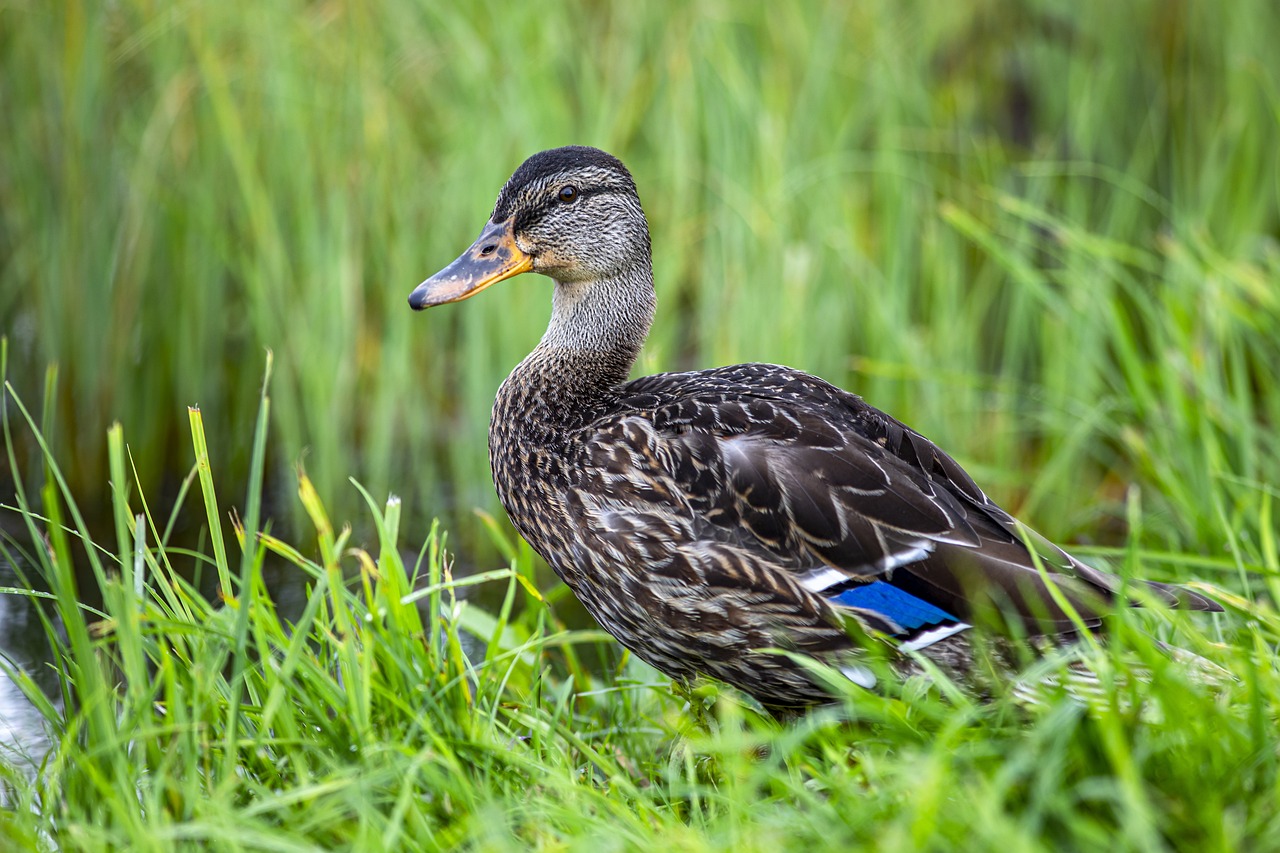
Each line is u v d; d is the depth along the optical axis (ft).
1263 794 15.66
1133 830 14.12
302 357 34.01
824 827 15.61
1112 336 32.53
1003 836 14.11
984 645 18.93
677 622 20.49
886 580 19.93
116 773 16.31
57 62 34.42
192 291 35.17
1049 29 38.24
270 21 34.53
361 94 34.40
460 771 16.21
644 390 22.63
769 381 22.16
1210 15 37.93
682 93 34.45
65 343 35.32
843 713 18.31
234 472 36.11
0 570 31.24
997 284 36.09
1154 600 18.42
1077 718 15.97
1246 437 26.94
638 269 23.85
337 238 34.09
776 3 35.73
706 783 19.29
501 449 22.57
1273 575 20.83
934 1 37.35
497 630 20.17
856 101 35.73
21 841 16.34
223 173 35.19
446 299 23.63
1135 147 38.22
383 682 18.65
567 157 23.54
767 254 32.81
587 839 15.53
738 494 20.22
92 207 34.81
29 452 36.17
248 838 15.16
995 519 20.76
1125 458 34.04
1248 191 35.14
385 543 19.07
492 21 35.45
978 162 36.01
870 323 33.88
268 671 17.90
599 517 20.63
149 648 19.03
